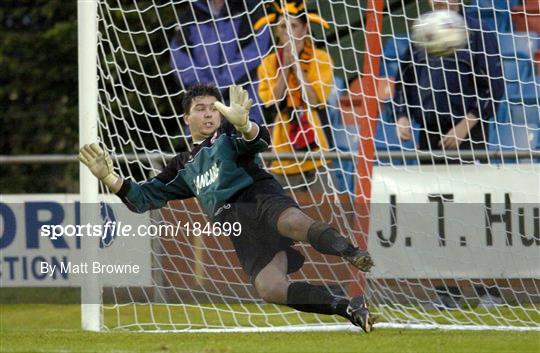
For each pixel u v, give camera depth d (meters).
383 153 29.42
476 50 30.39
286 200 21.67
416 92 31.09
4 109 47.62
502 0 33.09
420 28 24.02
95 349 20.23
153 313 29.78
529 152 29.00
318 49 33.22
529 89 33.19
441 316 28.16
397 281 28.86
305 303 21.28
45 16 48.25
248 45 33.12
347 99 34.03
